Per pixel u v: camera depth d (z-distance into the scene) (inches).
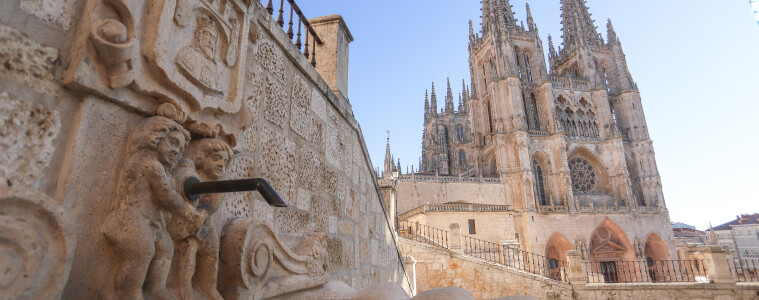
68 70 66.5
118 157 74.7
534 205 1774.1
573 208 1808.6
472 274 627.5
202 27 95.7
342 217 231.9
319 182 199.9
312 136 196.2
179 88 84.7
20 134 59.3
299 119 181.3
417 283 622.8
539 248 1696.6
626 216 1851.6
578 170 2047.2
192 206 81.9
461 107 3083.2
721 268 549.0
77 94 69.3
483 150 2203.5
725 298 531.8
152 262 75.0
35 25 63.0
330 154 221.0
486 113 2244.1
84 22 69.4
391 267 365.7
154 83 80.3
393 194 566.6
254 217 134.7
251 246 109.4
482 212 1333.7
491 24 2244.1
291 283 132.8
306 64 191.9
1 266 50.3
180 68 85.0
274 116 155.1
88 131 69.7
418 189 1696.6
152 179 72.9
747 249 2989.7
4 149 56.8
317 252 163.3
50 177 63.4
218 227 100.0
